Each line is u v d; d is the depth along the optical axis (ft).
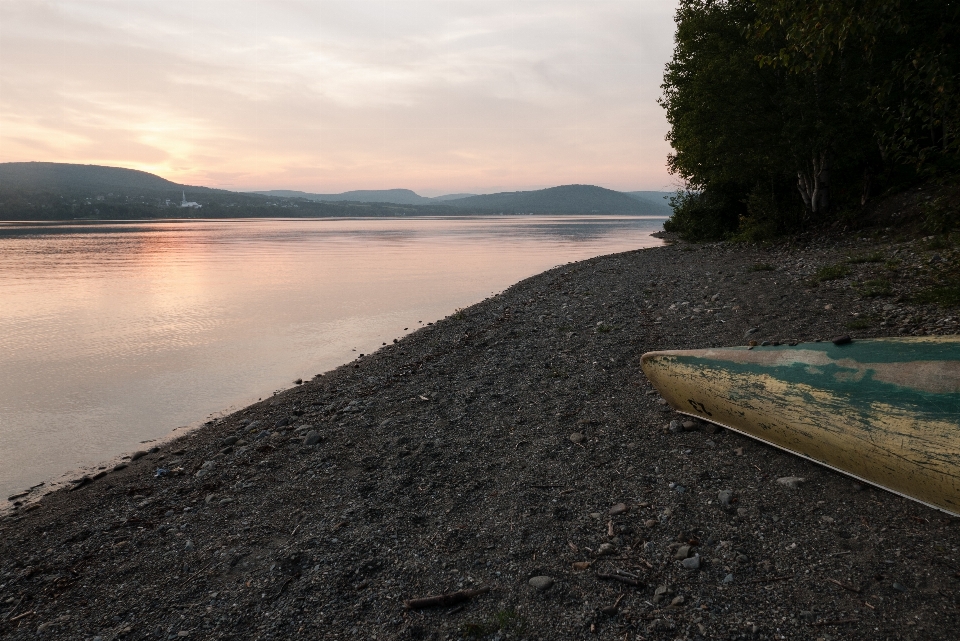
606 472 17.39
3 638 12.00
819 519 13.84
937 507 13.08
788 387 16.49
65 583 13.91
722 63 61.46
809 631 10.49
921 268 38.22
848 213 64.18
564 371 28.17
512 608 11.72
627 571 12.61
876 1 22.70
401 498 16.76
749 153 63.77
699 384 19.07
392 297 66.54
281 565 13.74
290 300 64.90
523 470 18.02
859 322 28.55
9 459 23.03
